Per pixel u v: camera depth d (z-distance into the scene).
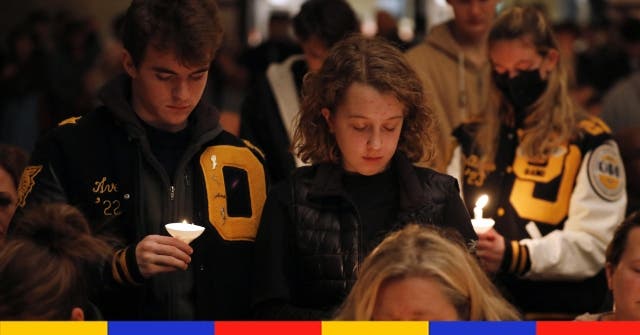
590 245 6.61
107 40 23.92
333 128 5.47
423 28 18.61
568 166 6.77
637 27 17.45
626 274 5.52
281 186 5.57
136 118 5.62
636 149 7.56
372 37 5.59
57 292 4.43
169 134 5.75
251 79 16.17
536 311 6.80
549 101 6.83
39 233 4.57
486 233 6.19
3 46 20.69
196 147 5.70
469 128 7.23
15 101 17.12
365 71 5.30
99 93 5.68
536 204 6.80
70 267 4.52
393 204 5.51
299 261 5.43
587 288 6.78
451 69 8.52
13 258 4.46
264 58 16.19
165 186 5.62
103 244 4.78
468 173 7.09
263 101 8.21
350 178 5.54
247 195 5.85
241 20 22.98
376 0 24.09
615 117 12.64
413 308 4.36
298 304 5.45
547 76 6.86
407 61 5.44
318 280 5.36
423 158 5.63
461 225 5.51
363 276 4.47
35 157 5.64
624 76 17.44
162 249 5.14
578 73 17.52
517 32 6.81
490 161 7.01
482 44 8.54
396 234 4.62
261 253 5.48
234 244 5.73
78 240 4.62
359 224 5.38
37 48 18.14
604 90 17.45
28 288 4.39
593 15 26.91
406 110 5.41
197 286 5.62
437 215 5.46
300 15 8.02
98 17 23.94
